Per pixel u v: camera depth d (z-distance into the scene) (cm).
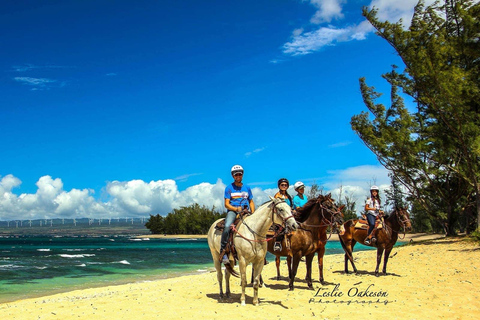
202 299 1027
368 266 1609
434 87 2425
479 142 2348
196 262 3628
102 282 2119
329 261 2020
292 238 1055
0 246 8388
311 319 780
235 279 1457
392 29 2541
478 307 880
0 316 952
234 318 784
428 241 2941
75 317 875
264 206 852
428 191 3175
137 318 827
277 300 962
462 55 2773
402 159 2973
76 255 4809
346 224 1412
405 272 1403
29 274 2556
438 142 2675
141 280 2191
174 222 18025
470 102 2566
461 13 2441
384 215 1375
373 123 3139
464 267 1448
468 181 2589
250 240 847
